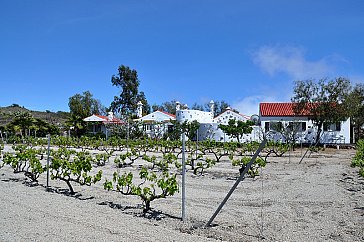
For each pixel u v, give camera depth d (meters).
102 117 53.97
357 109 43.09
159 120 49.50
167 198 10.35
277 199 10.34
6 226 7.07
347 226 7.48
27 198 10.10
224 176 15.23
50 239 6.28
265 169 17.84
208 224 7.30
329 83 39.31
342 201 10.03
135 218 7.95
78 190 11.52
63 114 98.69
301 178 14.67
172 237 6.55
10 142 44.03
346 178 14.70
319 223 7.72
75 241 6.18
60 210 8.59
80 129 52.19
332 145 38.94
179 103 51.19
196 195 10.94
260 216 8.34
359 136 52.34
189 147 28.41
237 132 38.38
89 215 8.12
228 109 50.84
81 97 87.06
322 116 38.78
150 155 26.02
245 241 6.47
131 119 48.22
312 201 10.05
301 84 40.41
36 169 12.88
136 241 6.24
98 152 29.22
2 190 11.45
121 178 9.27
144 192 8.48
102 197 10.38
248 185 12.88
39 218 7.75
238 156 25.20
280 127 38.62
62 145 34.56
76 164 10.95
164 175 11.41
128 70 74.19
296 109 40.75
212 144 27.00
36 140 36.31
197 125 42.25
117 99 74.25
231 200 10.20
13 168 16.00
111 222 7.52
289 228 7.33
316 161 22.47
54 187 12.13
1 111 83.56
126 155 19.23
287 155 27.36
